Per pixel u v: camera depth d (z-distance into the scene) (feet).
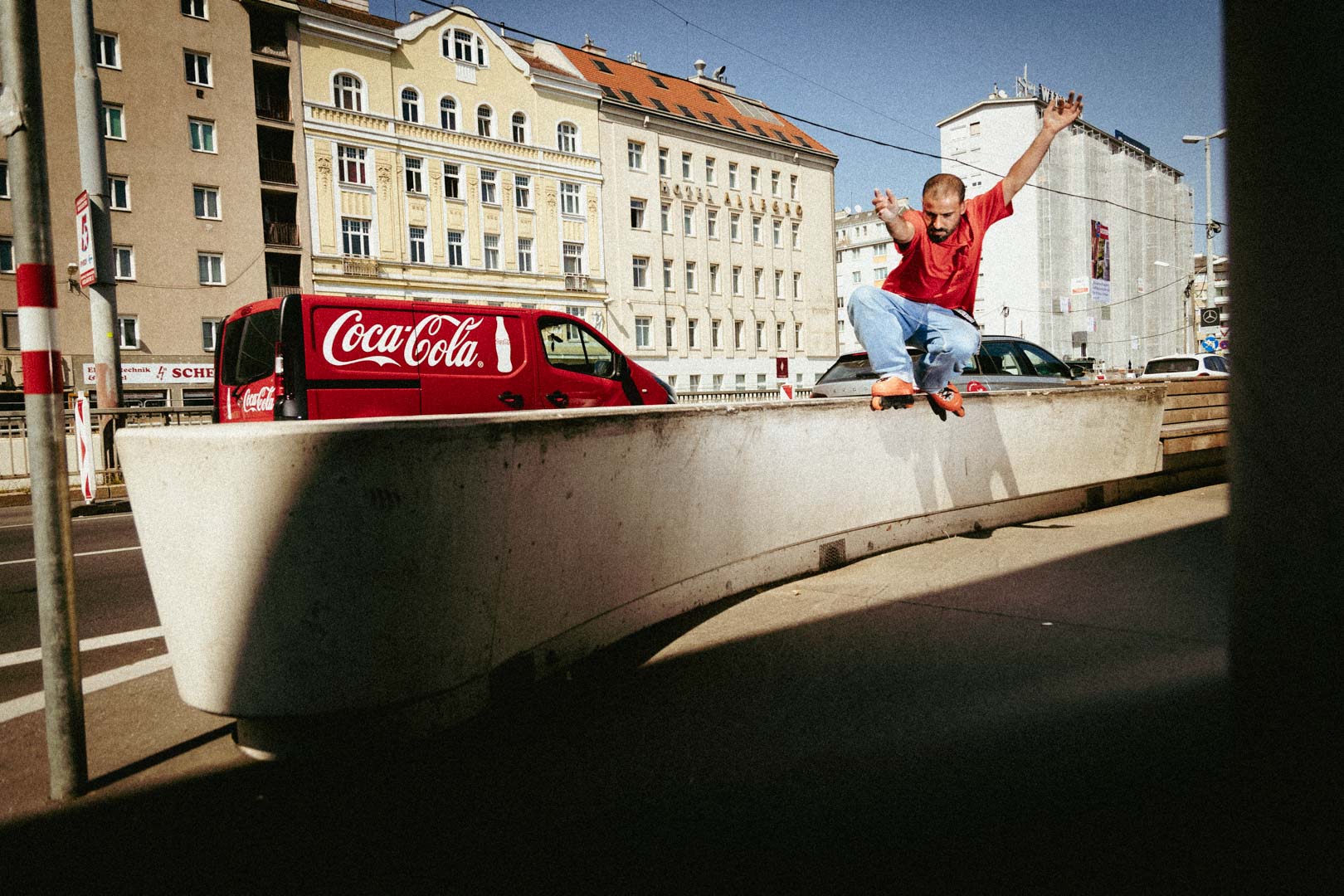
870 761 8.51
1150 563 16.85
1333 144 5.63
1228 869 6.15
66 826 7.84
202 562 8.39
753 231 170.71
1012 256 244.01
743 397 84.33
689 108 162.50
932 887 6.30
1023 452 22.21
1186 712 9.00
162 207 105.40
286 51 113.09
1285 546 6.40
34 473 8.39
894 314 16.37
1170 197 296.10
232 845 7.43
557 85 137.69
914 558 18.26
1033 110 238.48
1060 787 7.61
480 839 7.38
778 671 11.41
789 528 16.70
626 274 148.25
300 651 8.36
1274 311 6.15
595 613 12.08
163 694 11.76
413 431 8.68
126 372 103.14
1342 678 6.14
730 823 7.46
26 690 12.23
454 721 9.46
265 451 8.09
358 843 7.38
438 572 9.07
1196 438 27.45
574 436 11.41
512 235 133.08
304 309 25.16
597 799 8.03
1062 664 11.11
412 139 122.21
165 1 104.99
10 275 98.02
